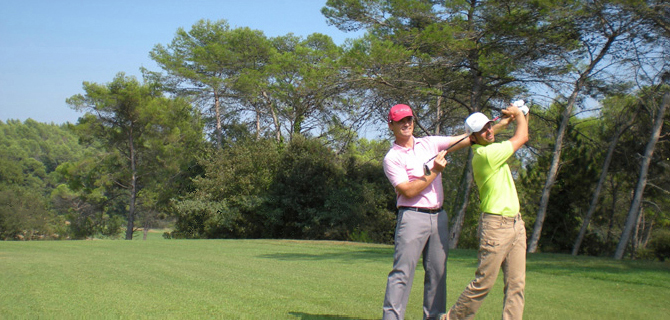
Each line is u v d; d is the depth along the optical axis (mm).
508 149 4199
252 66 38281
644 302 6160
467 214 26141
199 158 34469
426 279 4504
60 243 16406
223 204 32062
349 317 5000
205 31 40469
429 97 22047
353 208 30094
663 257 23344
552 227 21203
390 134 23016
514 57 19031
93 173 39969
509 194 4207
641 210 24141
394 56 18109
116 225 43438
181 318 4785
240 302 5738
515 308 4156
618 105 21047
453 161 27641
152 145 38312
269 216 31172
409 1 19047
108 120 38219
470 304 4238
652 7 16750
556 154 19344
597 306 5793
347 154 33000
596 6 17141
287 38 39250
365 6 20391
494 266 4152
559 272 9219
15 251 13227
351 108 24000
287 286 7023
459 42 18031
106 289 6660
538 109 22328
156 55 39281
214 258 11289
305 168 31312
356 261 11234
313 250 14875
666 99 18094
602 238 23594
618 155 20953
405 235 4355
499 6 18125
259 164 32656
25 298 5930
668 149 19703
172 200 34031
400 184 4309
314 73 20141
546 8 17312
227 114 41594
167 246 15273
